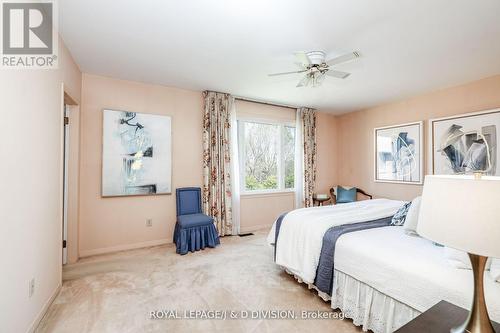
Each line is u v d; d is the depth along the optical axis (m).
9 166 1.45
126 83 3.53
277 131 4.99
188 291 2.30
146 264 2.94
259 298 2.19
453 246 0.82
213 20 2.11
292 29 2.25
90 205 3.29
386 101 4.58
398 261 1.59
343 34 2.33
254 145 4.71
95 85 3.33
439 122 3.91
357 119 5.35
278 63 2.98
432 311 1.11
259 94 4.20
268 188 4.88
